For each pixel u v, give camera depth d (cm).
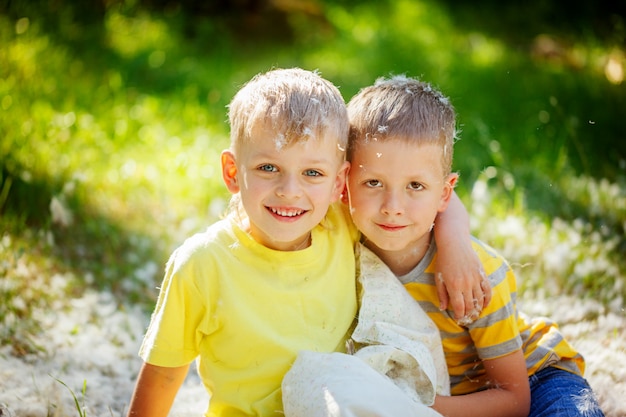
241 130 206
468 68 872
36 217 412
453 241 224
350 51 952
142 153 519
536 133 583
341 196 229
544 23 1109
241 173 207
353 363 196
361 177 216
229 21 985
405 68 859
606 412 266
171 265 213
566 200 453
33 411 253
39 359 297
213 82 746
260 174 203
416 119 213
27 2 706
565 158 493
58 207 362
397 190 213
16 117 489
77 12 814
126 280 372
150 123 580
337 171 212
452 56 945
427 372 209
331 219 228
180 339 210
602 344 314
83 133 513
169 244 406
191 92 678
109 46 794
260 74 221
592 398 235
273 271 211
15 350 300
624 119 598
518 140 576
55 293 348
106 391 281
